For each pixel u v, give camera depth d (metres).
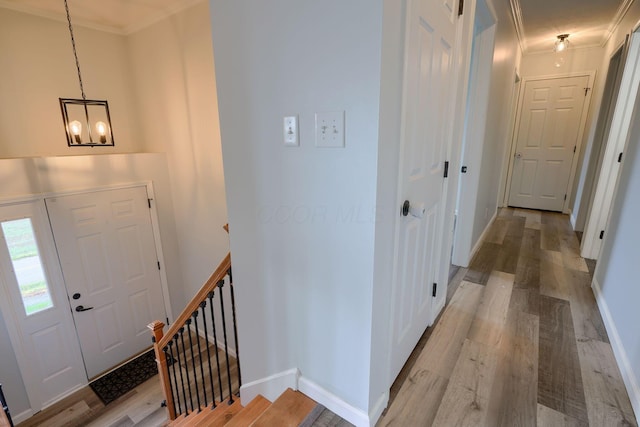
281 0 1.04
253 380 1.61
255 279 1.44
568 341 1.80
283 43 1.07
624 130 2.71
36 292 2.91
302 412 1.32
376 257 1.07
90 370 3.37
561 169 4.64
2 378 2.79
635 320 1.52
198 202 3.44
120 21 3.17
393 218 1.17
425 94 1.27
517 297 2.29
